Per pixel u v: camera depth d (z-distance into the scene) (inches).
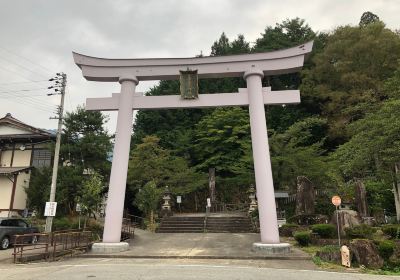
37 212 900.6
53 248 560.1
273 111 1389.0
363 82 1152.8
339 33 1328.7
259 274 370.3
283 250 518.3
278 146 940.0
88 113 959.0
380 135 642.2
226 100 611.2
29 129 1139.9
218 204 1238.9
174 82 1633.9
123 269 399.9
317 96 1277.1
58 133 773.9
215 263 457.4
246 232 840.9
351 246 467.2
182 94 613.6
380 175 717.9
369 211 839.1
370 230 574.9
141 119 1547.7
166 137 1432.1
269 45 1510.8
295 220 780.0
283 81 1497.3
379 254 453.1
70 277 349.7
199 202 1306.6
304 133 1010.1
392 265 443.2
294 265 447.5
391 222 770.2
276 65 612.1
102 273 372.2
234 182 1284.4
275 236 537.0
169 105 617.6
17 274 375.9
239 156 1286.9
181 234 807.7
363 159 677.9
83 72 636.7
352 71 1218.6
